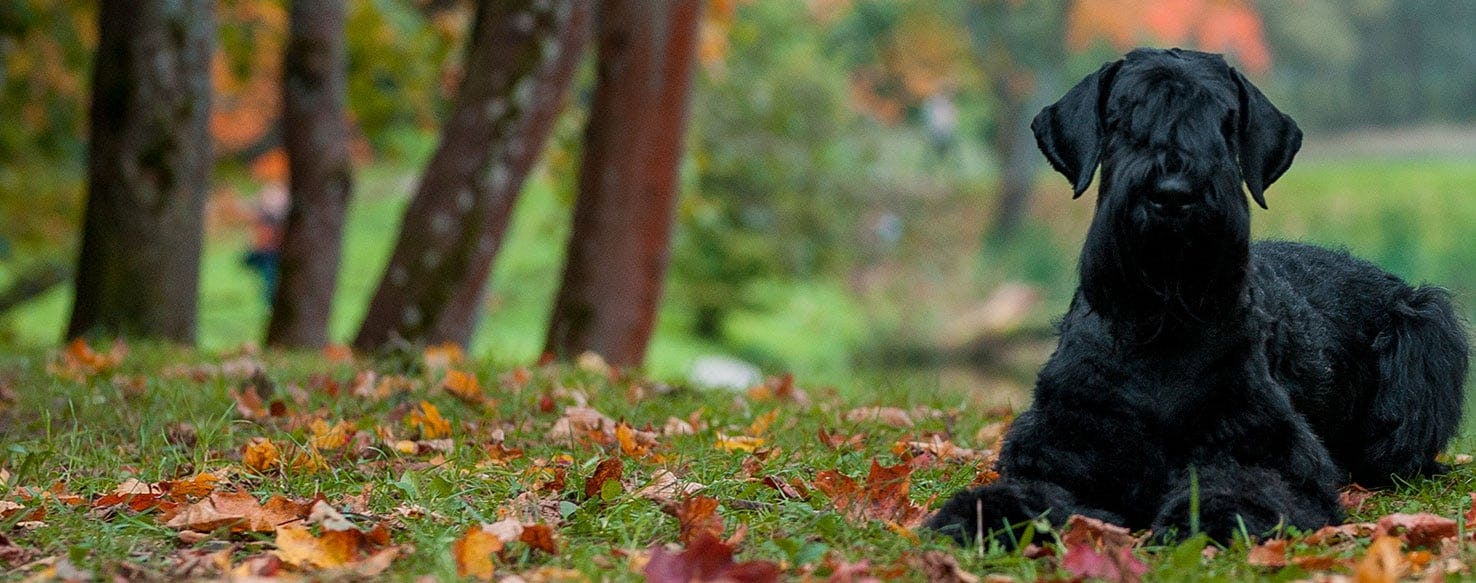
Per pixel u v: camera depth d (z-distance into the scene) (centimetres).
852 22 3250
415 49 1438
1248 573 363
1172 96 398
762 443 586
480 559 378
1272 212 3170
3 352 996
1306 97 4788
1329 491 437
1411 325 509
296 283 1188
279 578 366
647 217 1128
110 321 1076
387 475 494
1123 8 3275
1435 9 4669
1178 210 383
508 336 2339
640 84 1101
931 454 574
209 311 2283
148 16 1065
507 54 1009
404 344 832
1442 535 400
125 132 1072
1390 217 3031
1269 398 429
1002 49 3456
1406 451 506
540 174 1745
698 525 414
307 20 1167
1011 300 2892
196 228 1105
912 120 3978
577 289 1131
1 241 1672
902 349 2742
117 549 406
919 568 371
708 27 1554
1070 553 371
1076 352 436
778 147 2197
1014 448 445
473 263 1029
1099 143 426
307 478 498
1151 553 396
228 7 1463
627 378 830
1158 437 429
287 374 775
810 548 386
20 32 1383
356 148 2173
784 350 2472
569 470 510
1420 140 4566
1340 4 4300
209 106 1104
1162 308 407
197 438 567
